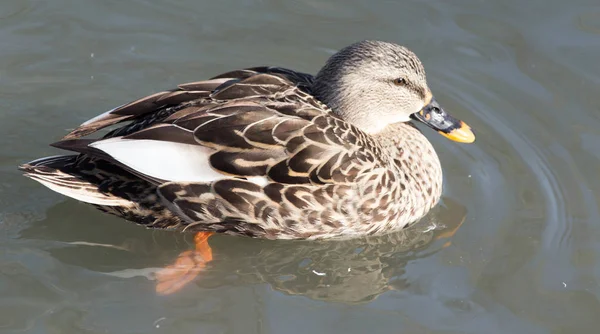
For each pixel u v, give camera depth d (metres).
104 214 10.55
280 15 13.52
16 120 11.68
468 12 13.45
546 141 11.66
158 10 13.42
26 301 9.41
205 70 12.63
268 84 9.92
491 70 12.63
